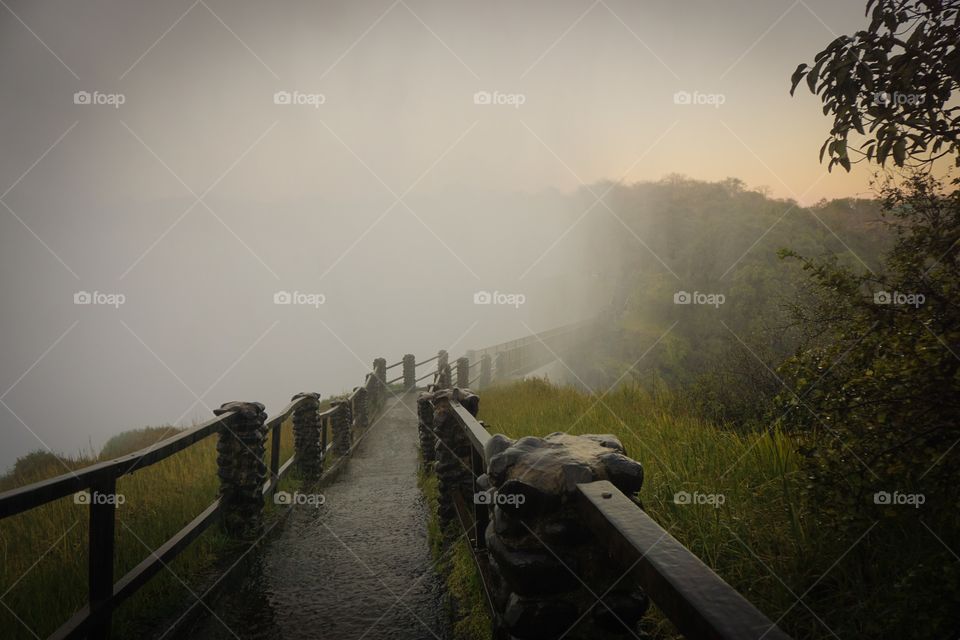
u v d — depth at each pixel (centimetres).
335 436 1027
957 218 244
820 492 255
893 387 228
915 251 248
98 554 297
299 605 378
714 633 86
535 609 191
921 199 267
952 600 189
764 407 605
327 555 481
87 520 498
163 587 381
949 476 219
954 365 213
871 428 234
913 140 251
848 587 230
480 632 316
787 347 662
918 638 188
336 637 331
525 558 194
